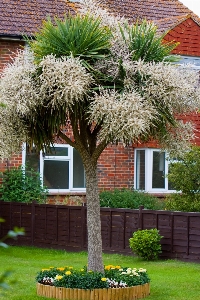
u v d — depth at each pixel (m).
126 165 18.36
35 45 8.52
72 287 8.74
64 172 17.59
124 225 13.91
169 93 8.24
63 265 12.44
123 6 20.80
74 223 14.82
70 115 8.86
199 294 9.33
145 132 8.25
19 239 15.80
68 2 19.34
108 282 8.86
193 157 14.01
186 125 9.32
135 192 17.17
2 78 8.46
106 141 8.77
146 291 9.12
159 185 18.47
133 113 7.88
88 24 8.48
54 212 15.19
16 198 16.25
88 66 8.39
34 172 16.69
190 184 14.02
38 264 12.57
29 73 8.40
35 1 18.64
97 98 8.00
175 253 13.02
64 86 8.07
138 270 9.63
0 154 8.72
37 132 8.95
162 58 8.75
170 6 22.05
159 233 13.29
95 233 9.21
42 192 16.62
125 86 8.32
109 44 8.56
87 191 9.26
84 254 14.23
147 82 8.27
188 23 19.23
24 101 8.27
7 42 16.94
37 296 8.95
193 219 12.76
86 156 9.19
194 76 8.77
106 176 18.09
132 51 8.43
